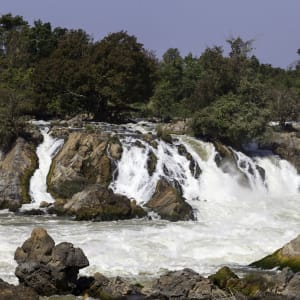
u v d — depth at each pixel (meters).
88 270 30.97
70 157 52.94
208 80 74.75
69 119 75.69
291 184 63.03
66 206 46.94
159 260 33.34
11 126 54.81
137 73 76.06
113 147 54.66
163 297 26.31
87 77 72.50
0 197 49.94
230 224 44.34
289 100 81.69
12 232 39.28
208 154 60.34
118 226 42.75
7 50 100.56
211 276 28.36
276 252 32.53
